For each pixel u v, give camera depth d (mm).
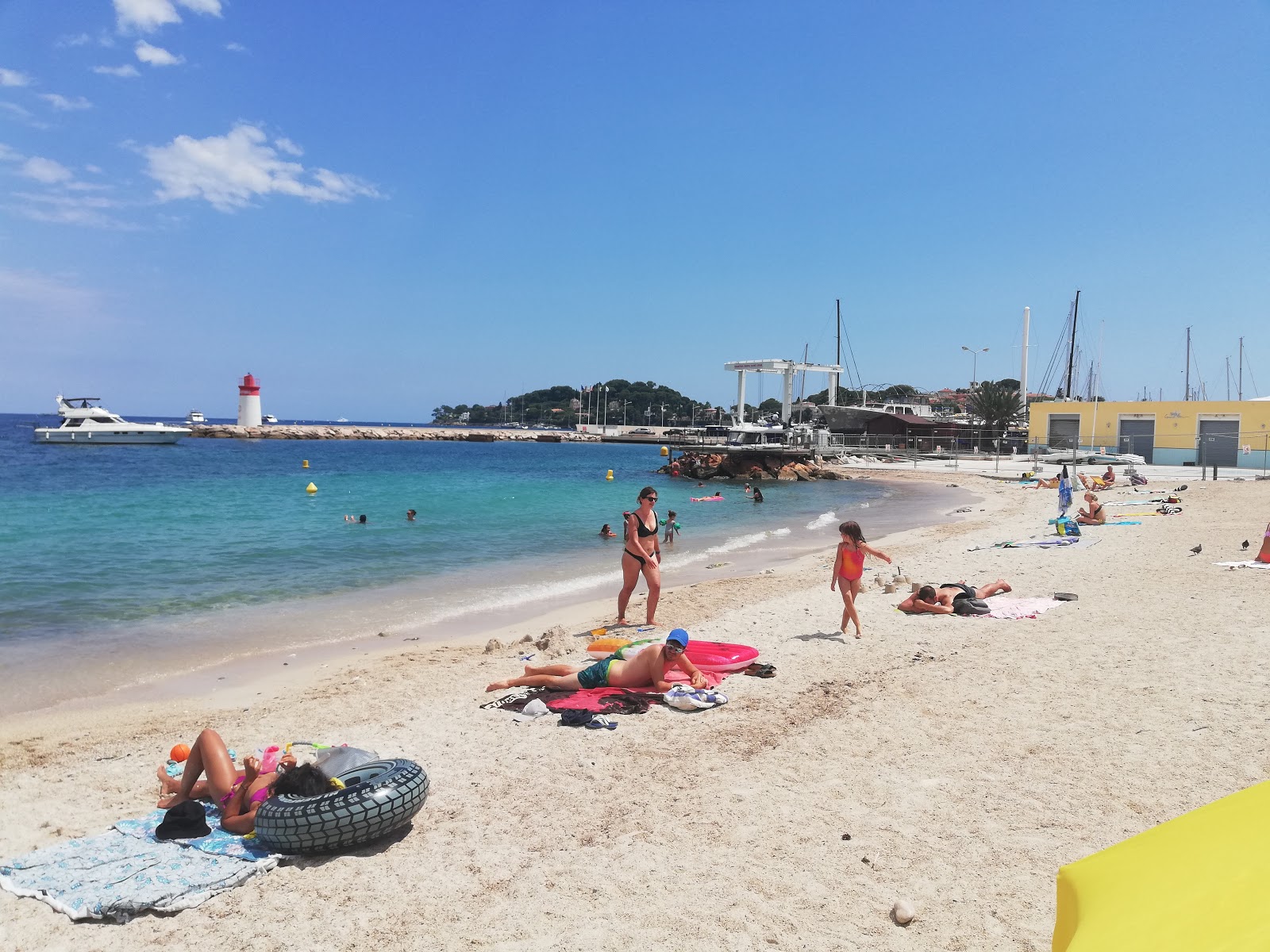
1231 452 50875
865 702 7340
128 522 22328
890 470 55781
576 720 7023
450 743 6652
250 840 4898
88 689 8555
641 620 11383
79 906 4180
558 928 3980
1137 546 16453
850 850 4664
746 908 4094
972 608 10828
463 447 120938
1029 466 54531
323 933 3988
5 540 18531
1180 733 6082
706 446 55812
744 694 7734
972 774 5625
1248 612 9703
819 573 15531
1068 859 4426
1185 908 2158
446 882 4453
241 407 128500
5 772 6324
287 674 9148
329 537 20094
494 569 16281
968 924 3875
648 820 5148
